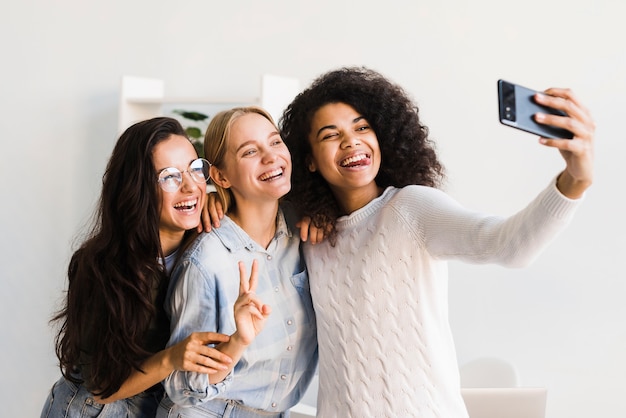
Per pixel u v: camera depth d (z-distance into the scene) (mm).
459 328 3949
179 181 1836
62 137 4449
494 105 3922
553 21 3844
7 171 4508
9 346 4520
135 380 1792
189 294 1822
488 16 3922
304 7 4156
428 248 1752
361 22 4086
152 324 1911
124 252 1857
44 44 4465
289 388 1980
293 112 1969
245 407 1932
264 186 1856
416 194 1796
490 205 3938
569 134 1338
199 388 1704
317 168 1927
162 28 4340
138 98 4023
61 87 4449
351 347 1847
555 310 3834
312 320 1976
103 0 4402
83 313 1873
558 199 1363
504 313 3893
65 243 4449
